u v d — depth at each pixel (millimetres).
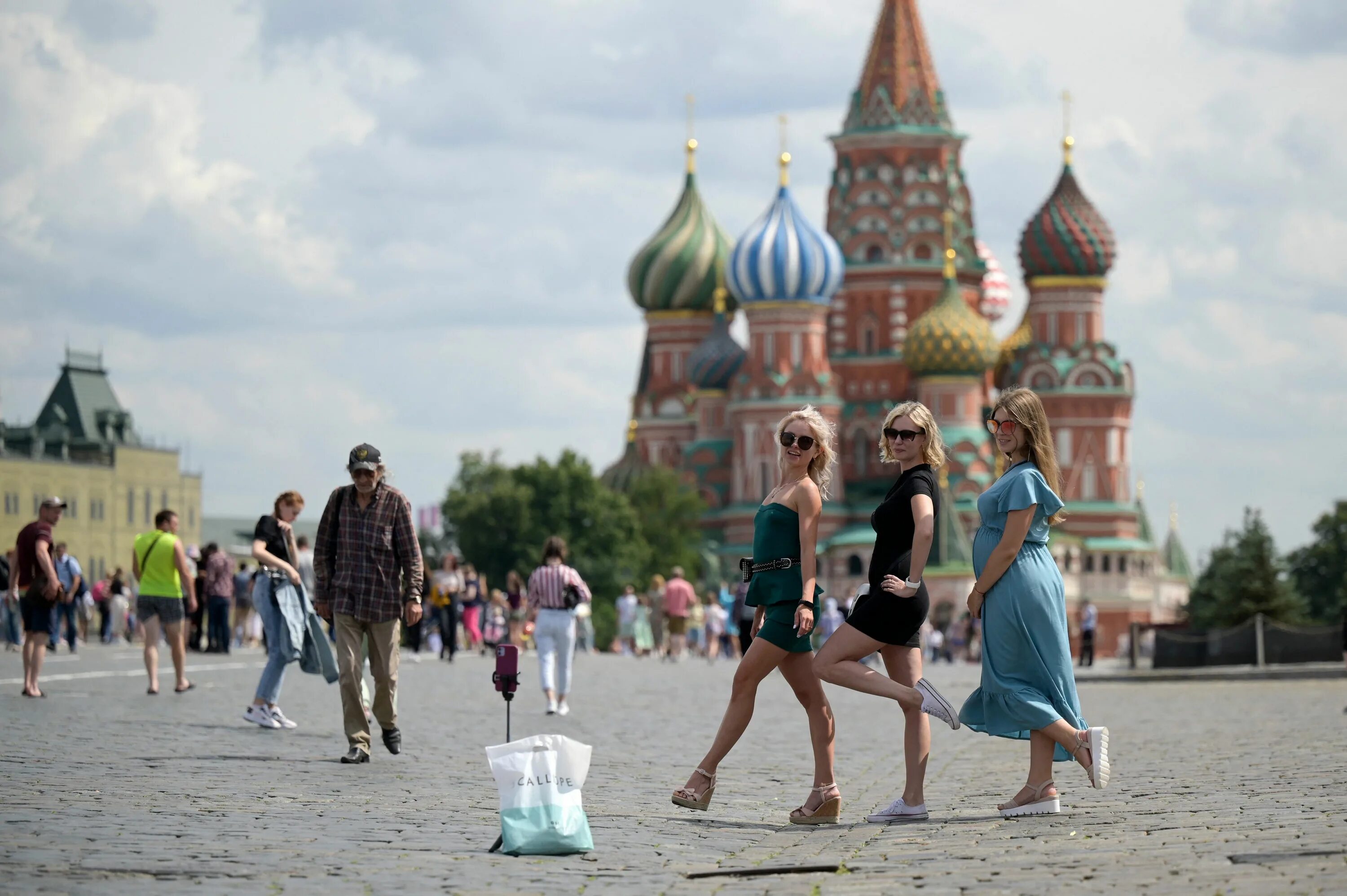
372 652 31375
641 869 19141
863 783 29703
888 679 23156
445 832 21750
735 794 27594
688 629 130875
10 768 27531
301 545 66500
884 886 17438
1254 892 15969
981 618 23297
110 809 23000
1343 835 19328
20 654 75812
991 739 40344
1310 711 50562
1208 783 27172
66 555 65875
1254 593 170000
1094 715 52125
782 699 56031
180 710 41000
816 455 24156
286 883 17750
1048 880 17219
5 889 16969
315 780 27562
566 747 20422
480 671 68812
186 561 46656
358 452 30953
